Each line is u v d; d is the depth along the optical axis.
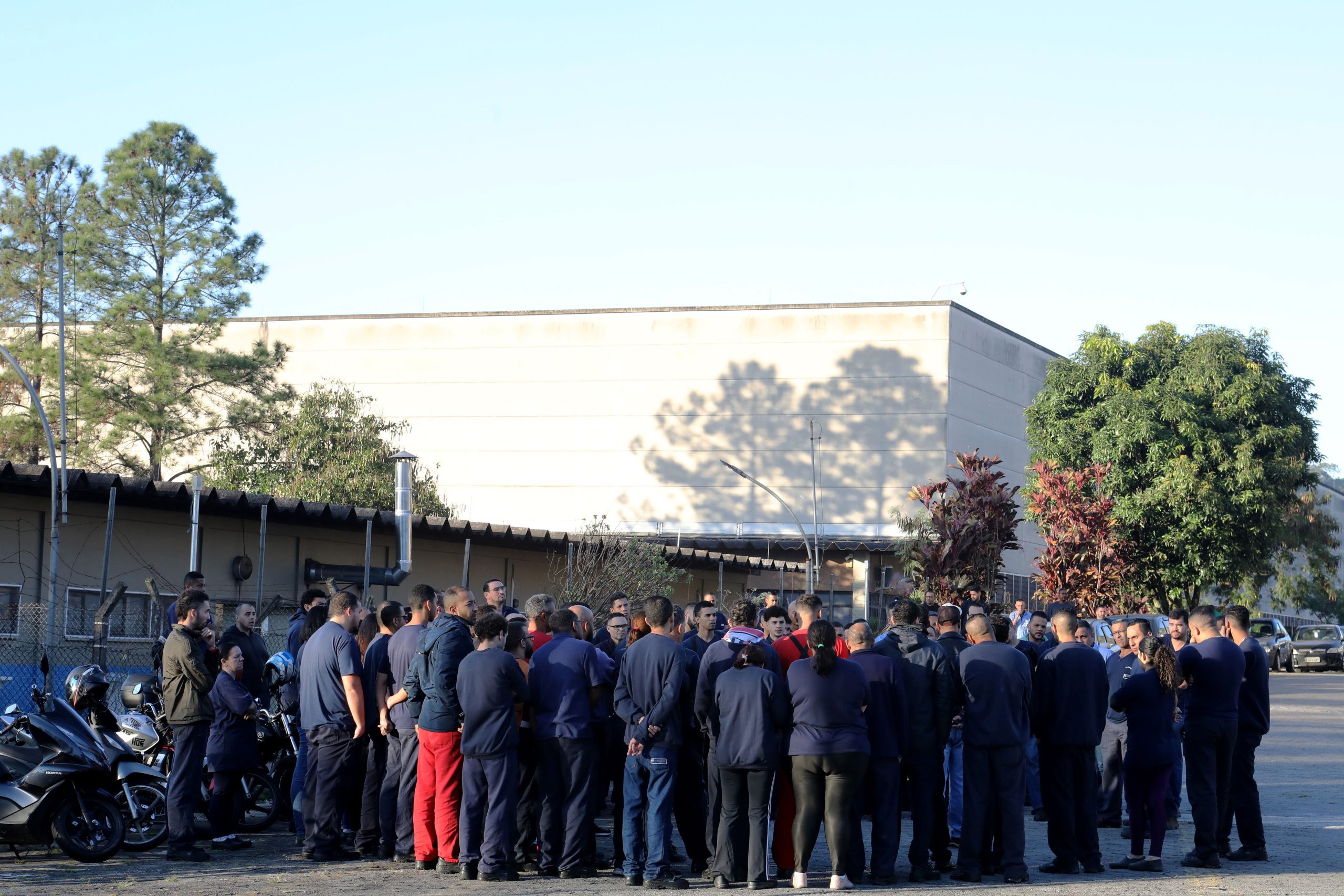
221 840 11.02
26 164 43.16
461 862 9.85
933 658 10.16
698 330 60.81
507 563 27.06
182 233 41.72
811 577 39.91
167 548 19.89
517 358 62.19
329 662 10.57
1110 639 21.12
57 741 10.19
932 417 58.25
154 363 39.81
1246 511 42.62
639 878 9.71
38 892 8.98
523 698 9.91
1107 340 45.31
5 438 39.97
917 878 9.95
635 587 26.31
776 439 59.59
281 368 43.50
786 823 10.16
